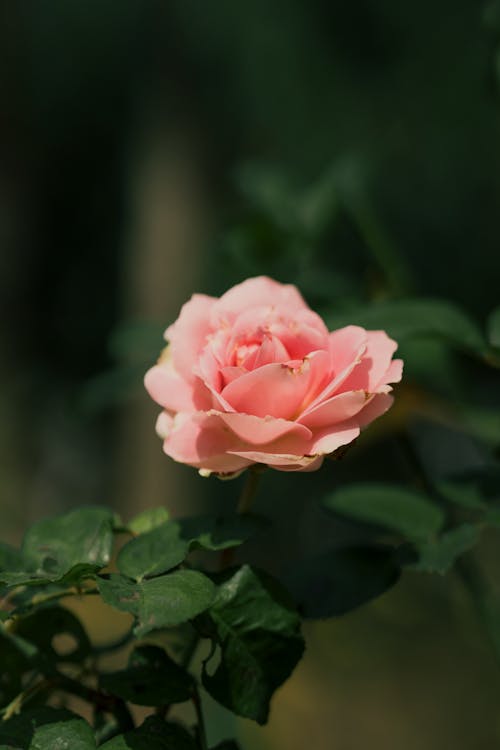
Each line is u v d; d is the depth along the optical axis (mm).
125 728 819
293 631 792
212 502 3324
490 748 2469
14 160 4789
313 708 2469
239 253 1119
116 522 829
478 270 3799
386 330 887
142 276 3297
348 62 3531
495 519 863
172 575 772
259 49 3650
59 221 4984
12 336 4996
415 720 2502
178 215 3389
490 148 3346
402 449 997
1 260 5012
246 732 2137
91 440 4238
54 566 802
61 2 4273
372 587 848
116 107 4516
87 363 4953
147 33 3852
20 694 811
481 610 911
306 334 782
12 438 3945
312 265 1129
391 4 3291
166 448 782
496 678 2594
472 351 900
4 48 4414
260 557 3635
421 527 867
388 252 1050
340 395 765
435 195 3641
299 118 3639
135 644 843
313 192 1114
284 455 765
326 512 876
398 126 3467
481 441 1005
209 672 805
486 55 1045
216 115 3680
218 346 784
